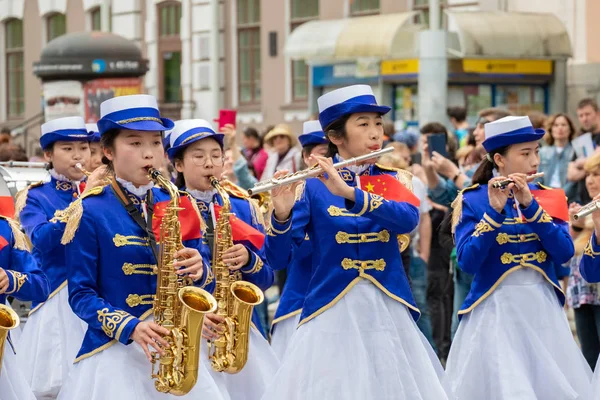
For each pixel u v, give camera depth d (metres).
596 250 11.37
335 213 9.99
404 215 9.74
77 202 9.39
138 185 9.51
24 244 9.88
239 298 10.23
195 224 10.03
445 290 16.59
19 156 17.12
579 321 13.99
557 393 10.98
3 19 46.12
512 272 11.29
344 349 9.76
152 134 9.47
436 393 9.88
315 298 9.95
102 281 9.35
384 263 9.98
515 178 10.95
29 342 12.73
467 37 27.48
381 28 29.02
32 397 10.08
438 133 15.98
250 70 38.72
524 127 11.39
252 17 38.59
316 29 30.73
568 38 28.72
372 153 9.80
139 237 9.40
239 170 16.50
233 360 10.22
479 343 11.24
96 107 26.45
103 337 9.23
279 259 10.07
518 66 28.48
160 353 8.98
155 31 41.19
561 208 11.50
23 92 45.81
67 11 44.03
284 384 9.86
